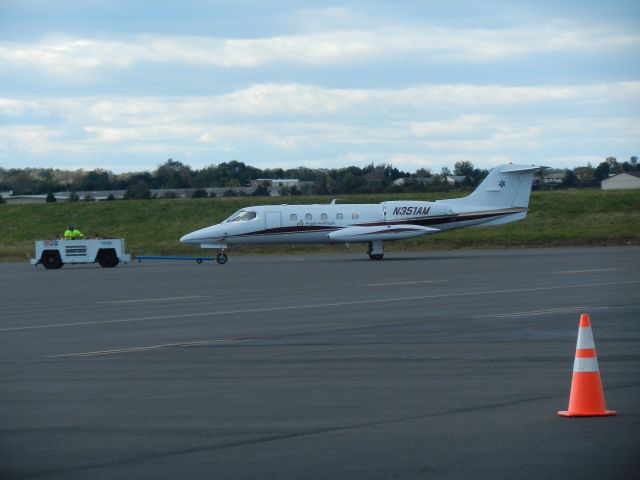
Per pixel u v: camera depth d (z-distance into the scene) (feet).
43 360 72.02
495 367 64.03
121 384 60.03
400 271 177.37
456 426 45.68
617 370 61.87
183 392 56.65
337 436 44.11
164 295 134.00
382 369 64.03
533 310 102.01
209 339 82.99
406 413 49.06
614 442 41.98
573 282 140.26
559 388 55.52
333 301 117.80
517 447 41.29
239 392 56.34
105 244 222.07
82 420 48.83
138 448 42.50
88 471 38.78
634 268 172.65
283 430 45.65
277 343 79.00
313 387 57.52
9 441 44.21
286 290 137.59
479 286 136.46
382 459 39.73
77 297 134.00
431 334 83.15
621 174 601.21
